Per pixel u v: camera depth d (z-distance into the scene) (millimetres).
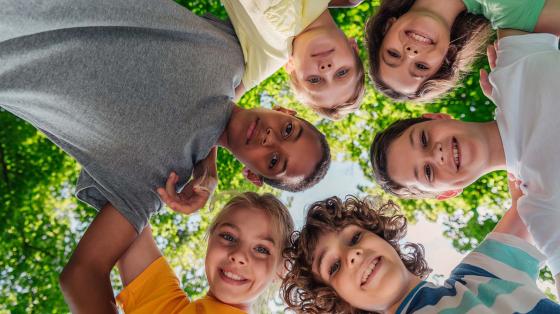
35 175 2021
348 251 937
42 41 885
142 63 940
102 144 940
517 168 999
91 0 891
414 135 1080
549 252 938
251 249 974
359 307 929
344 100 1207
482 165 1028
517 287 871
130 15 921
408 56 1113
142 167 950
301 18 1109
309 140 1110
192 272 2020
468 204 1797
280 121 1082
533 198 956
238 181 1983
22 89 882
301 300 995
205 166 1021
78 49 905
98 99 918
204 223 2035
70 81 903
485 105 1722
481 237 1768
